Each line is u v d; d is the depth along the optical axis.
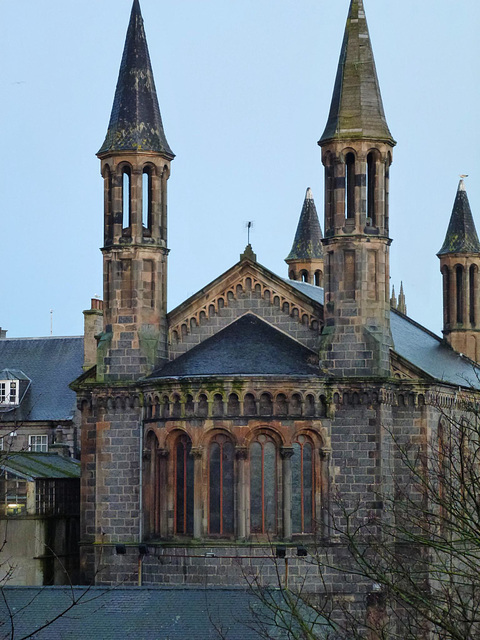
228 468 100.69
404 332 124.69
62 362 152.88
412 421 102.75
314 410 100.62
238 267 105.50
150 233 106.25
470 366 127.75
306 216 145.25
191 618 82.19
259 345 103.00
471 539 67.81
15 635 82.00
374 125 102.38
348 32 104.31
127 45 107.75
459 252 132.00
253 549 99.38
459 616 71.88
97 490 104.94
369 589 98.25
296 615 69.88
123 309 105.62
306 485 100.75
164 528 102.19
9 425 138.50
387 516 100.38
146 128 106.19
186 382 100.75
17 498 109.75
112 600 84.25
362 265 101.56
